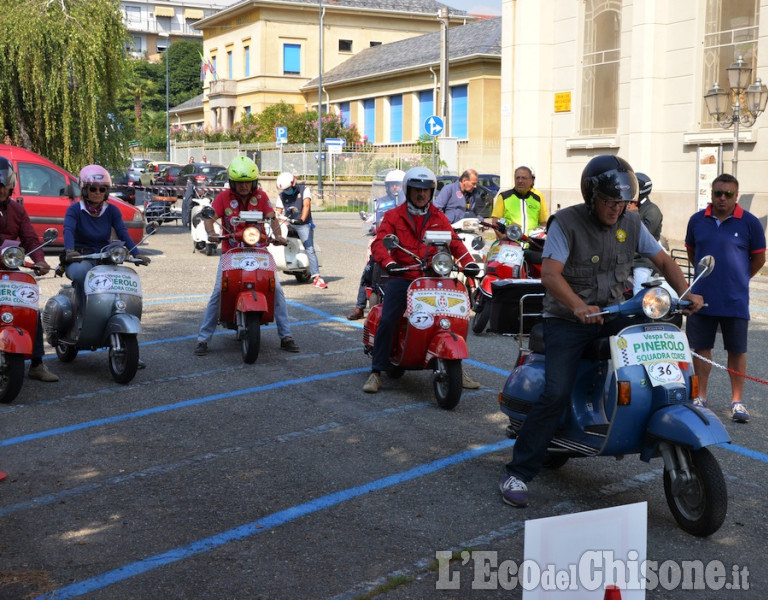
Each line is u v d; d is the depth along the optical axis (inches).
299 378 323.3
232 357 357.1
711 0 746.2
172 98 3607.3
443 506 203.9
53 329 330.0
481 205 839.7
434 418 274.2
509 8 920.3
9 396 285.6
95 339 315.3
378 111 1926.7
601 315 186.7
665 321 197.2
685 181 776.3
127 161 980.6
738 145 698.2
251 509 201.9
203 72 2554.1
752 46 715.4
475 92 1609.3
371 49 2208.4
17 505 204.2
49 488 215.0
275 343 384.5
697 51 759.1
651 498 211.0
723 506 181.6
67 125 870.4
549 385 197.3
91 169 318.0
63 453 240.4
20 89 879.1
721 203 271.0
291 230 548.4
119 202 705.0
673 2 778.2
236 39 2351.1
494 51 1578.5
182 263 665.6
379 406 287.4
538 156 916.6
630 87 808.3
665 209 795.4
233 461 234.2
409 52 1908.2
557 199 908.0
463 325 286.4
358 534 188.1
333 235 938.1
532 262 391.5
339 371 334.6
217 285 349.4
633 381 187.0
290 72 2260.1
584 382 205.3
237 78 2359.7
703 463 183.8
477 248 291.4
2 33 846.5
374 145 1910.7
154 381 318.0
